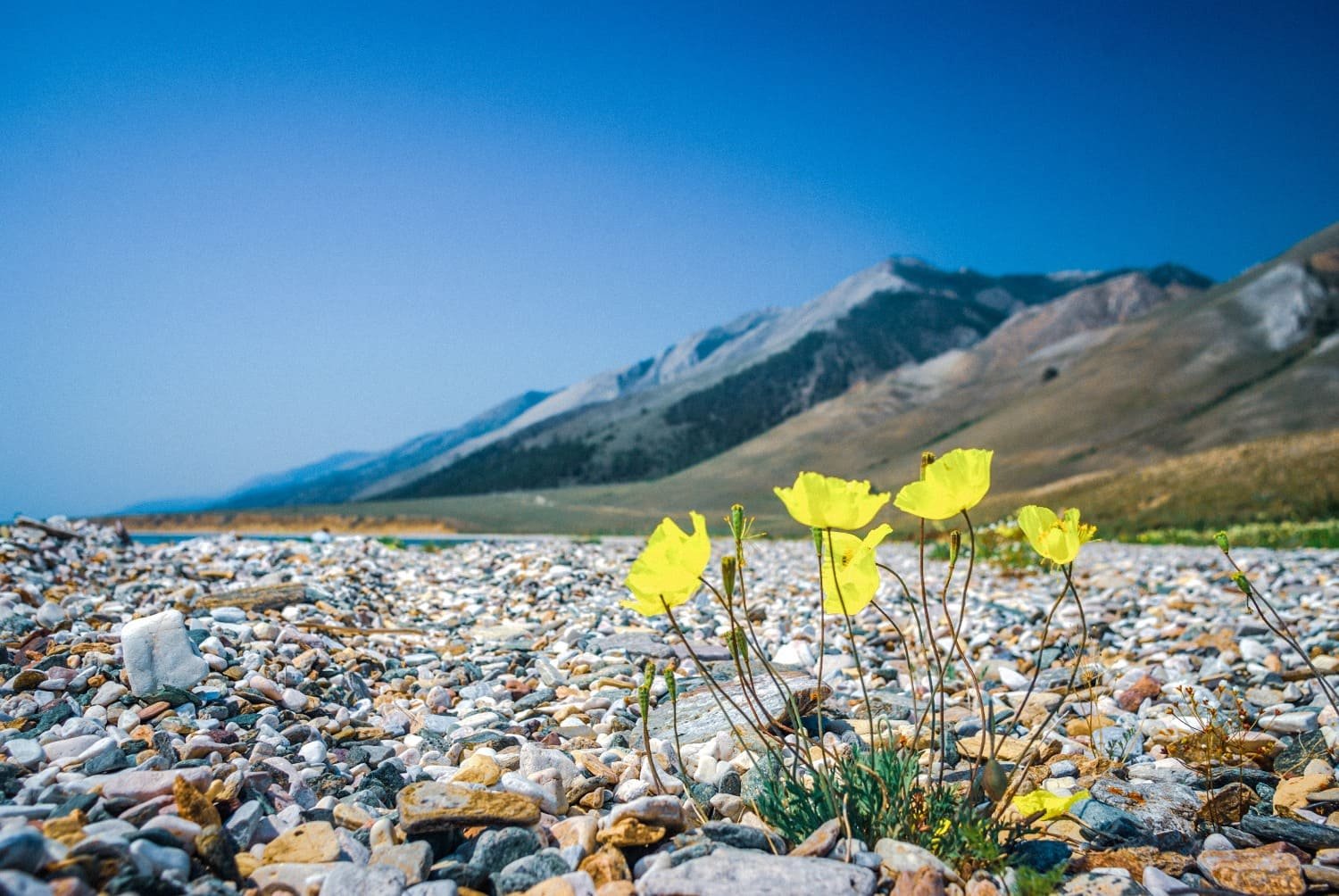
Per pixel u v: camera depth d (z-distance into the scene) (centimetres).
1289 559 1260
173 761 338
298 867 239
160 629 432
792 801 276
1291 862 246
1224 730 393
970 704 485
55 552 809
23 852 199
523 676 580
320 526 10169
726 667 589
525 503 12812
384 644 618
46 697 402
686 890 220
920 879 218
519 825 275
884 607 891
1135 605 843
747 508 11450
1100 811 288
